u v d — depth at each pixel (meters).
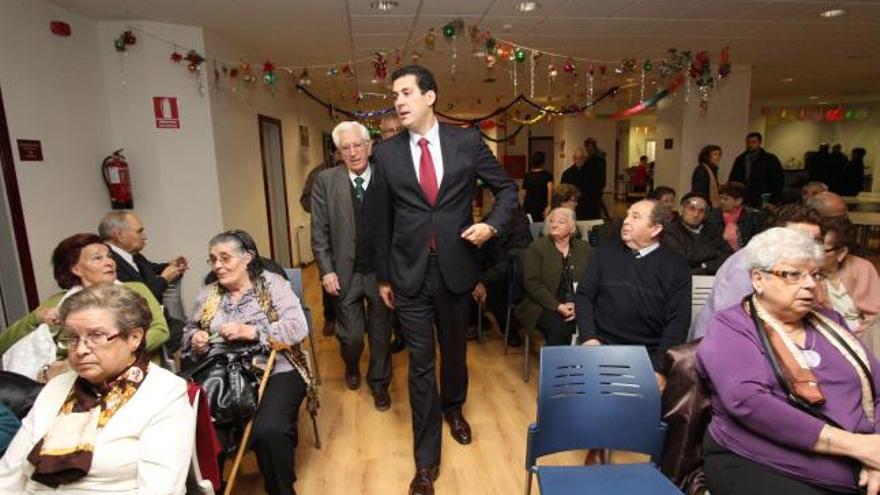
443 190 1.79
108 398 1.27
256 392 1.81
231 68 4.46
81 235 1.96
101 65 3.79
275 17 3.85
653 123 13.52
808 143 12.02
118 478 1.25
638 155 13.96
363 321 2.77
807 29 4.65
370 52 5.27
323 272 2.65
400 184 1.80
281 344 1.93
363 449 2.33
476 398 2.79
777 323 1.38
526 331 2.97
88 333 1.22
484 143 1.89
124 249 2.45
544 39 4.93
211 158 4.16
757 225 3.63
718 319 1.46
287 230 6.18
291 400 1.88
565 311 2.76
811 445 1.22
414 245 1.82
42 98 3.18
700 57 5.17
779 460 1.29
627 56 5.73
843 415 1.27
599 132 10.62
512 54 4.76
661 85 6.93
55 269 1.92
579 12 4.01
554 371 1.52
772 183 5.65
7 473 1.25
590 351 1.56
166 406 1.27
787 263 1.31
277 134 5.92
